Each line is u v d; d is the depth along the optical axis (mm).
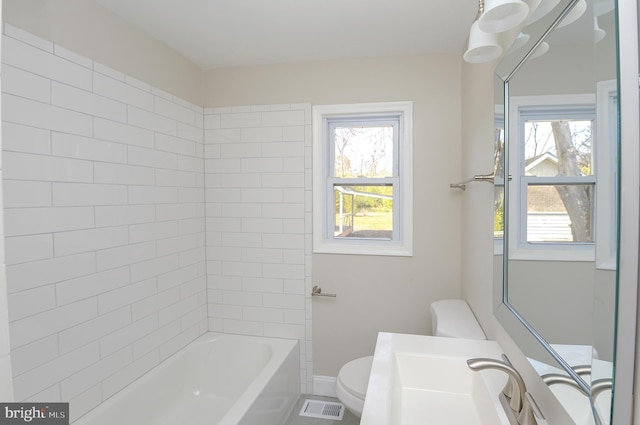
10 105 1264
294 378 2342
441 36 2010
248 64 2432
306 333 2441
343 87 2338
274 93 2424
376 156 2445
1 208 643
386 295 2334
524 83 914
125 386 1809
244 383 2381
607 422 514
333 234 2516
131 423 1788
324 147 2457
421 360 1266
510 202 1040
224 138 2492
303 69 2385
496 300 1215
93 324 1613
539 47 813
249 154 2461
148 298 1969
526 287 914
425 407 1144
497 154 1184
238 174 2479
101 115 1652
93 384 1616
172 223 2180
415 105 2252
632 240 450
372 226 2469
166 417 2053
